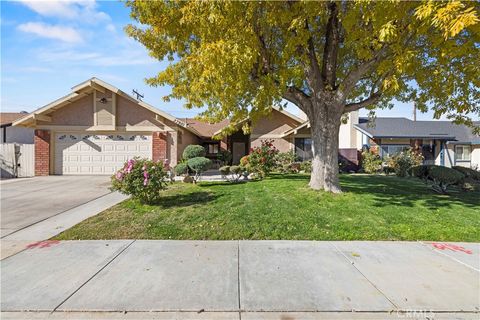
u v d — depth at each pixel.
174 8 6.30
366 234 5.16
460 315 2.78
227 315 2.77
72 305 2.92
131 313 2.79
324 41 8.88
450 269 3.79
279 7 6.11
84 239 4.96
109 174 15.05
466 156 22.39
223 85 6.29
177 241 4.86
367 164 18.58
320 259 4.10
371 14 4.98
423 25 4.92
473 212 6.59
